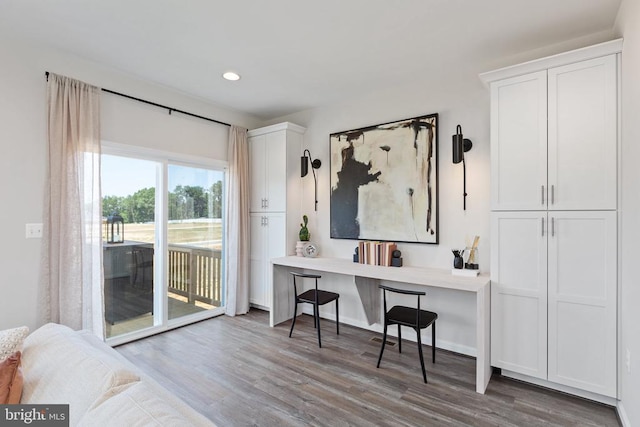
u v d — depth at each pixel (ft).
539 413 6.63
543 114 7.36
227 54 8.82
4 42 7.77
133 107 10.23
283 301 12.48
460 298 9.68
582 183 6.94
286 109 13.42
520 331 7.66
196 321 12.23
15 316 7.87
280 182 12.92
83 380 3.79
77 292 8.52
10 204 7.82
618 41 6.48
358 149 11.78
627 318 6.09
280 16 7.09
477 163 9.44
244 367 8.62
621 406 6.38
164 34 7.82
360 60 9.19
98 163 9.11
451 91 9.89
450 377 8.14
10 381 3.83
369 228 11.45
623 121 6.39
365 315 10.69
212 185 13.01
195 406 6.89
